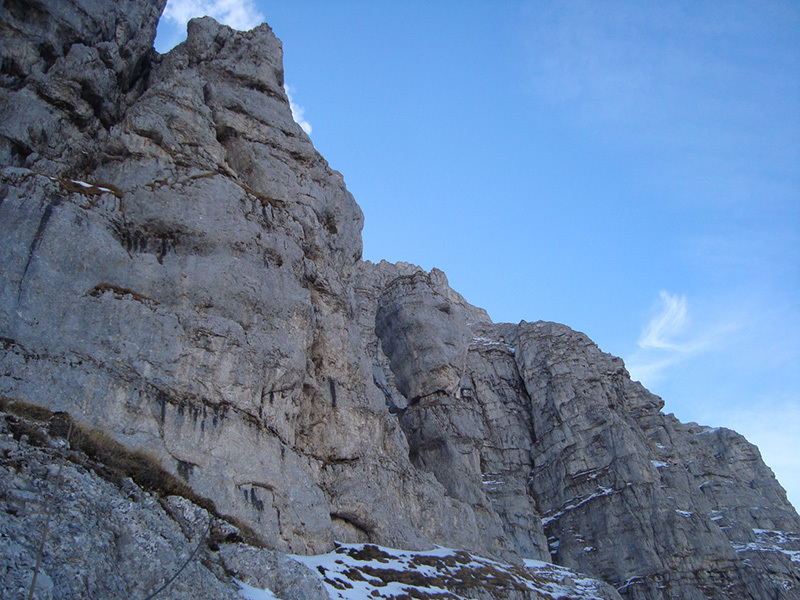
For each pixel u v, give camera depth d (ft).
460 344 229.86
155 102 139.23
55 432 86.79
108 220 116.26
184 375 105.70
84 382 95.71
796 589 203.41
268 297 126.21
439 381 217.15
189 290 116.16
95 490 78.89
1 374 90.94
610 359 281.95
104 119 147.02
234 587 82.58
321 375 141.90
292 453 116.67
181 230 122.52
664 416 270.26
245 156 149.48
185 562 78.18
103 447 90.48
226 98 154.30
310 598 88.53
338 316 150.61
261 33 174.19
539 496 238.27
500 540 176.76
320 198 157.79
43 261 103.09
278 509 107.14
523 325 291.17
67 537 70.13
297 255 140.36
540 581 153.48
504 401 268.82
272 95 163.94
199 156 137.49
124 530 76.28
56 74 141.69
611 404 261.85
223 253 124.57
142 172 127.65
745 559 209.97
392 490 140.36
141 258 115.55
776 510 244.22
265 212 139.95
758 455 265.75
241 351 113.60
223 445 104.22
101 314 103.76
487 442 252.01
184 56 163.53
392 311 234.17
